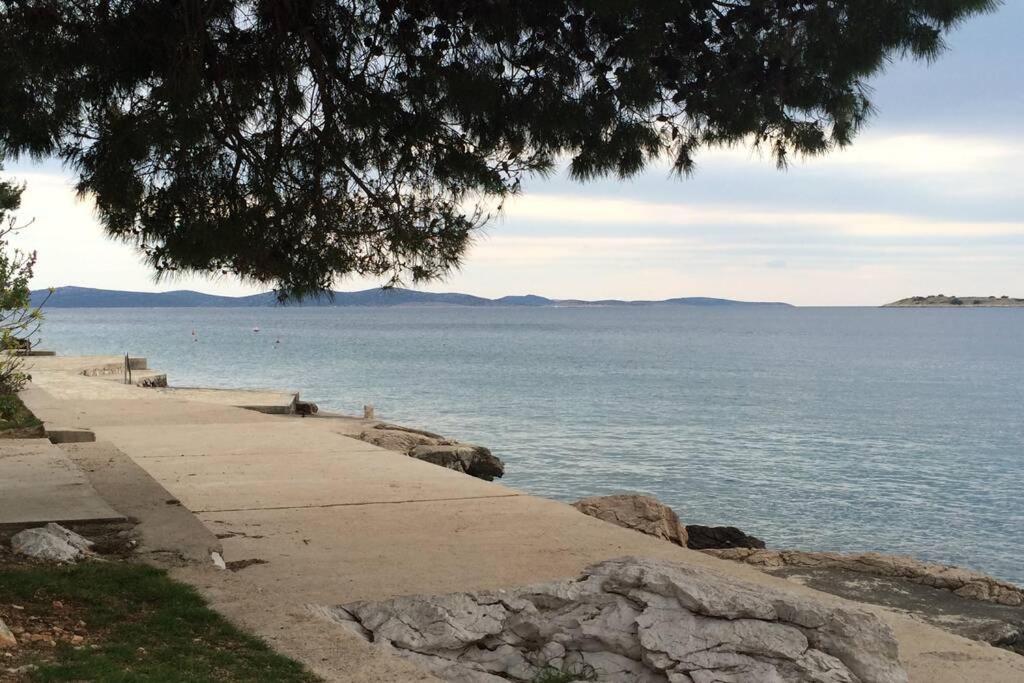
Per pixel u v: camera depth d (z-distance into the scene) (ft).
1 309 37.14
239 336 572.51
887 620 22.41
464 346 470.80
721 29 24.90
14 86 24.77
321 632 17.63
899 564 31.22
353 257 29.68
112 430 48.29
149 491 30.35
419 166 28.76
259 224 28.55
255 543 25.84
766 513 88.99
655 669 17.44
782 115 26.55
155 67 27.86
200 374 242.78
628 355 404.98
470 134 28.40
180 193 28.50
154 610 18.69
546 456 116.78
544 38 26.08
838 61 24.00
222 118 28.58
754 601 18.08
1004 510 92.43
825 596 23.25
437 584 21.79
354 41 28.68
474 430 142.41
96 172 27.14
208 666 15.51
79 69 26.73
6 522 24.81
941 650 20.06
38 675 14.38
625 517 36.01
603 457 116.98
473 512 30.14
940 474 113.91
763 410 184.75
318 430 49.24
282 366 284.61
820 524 85.25
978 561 74.28
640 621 18.19
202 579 21.15
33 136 26.48
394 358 344.49
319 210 29.17
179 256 28.50
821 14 23.76
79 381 77.61
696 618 18.08
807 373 305.32
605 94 26.58
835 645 17.43
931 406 202.08
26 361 104.37
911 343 599.57
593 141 27.20
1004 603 28.58
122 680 14.38
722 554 33.81
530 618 19.76
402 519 28.99
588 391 216.54
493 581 21.98
